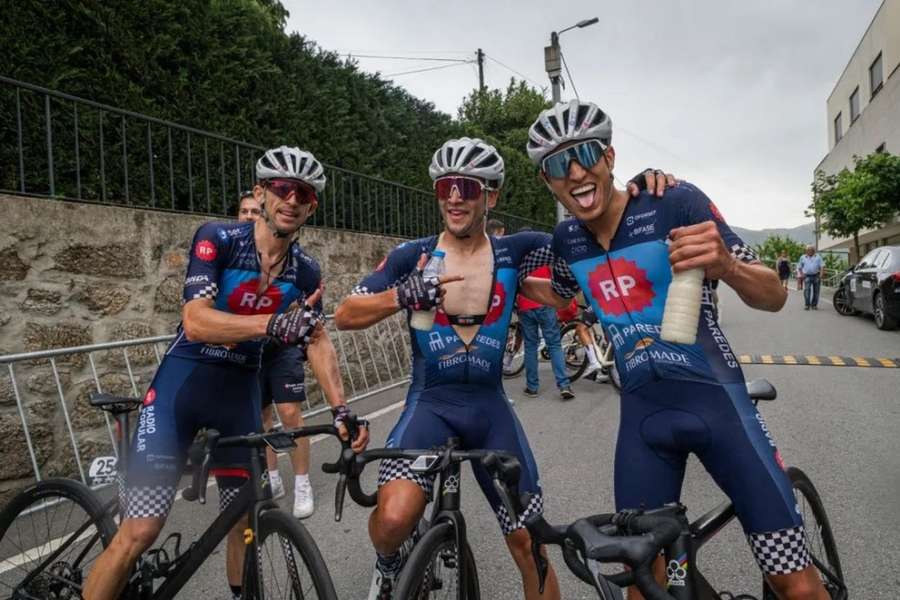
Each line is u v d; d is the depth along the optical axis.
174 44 5.85
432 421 2.01
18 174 4.65
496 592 2.51
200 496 1.76
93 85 5.16
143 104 5.53
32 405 3.86
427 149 11.12
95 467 2.19
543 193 18.19
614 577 1.18
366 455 1.64
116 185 5.33
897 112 19.97
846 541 2.81
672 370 1.80
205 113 6.20
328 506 3.50
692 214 1.80
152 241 4.74
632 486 1.85
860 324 11.37
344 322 1.99
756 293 1.64
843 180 18.58
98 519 2.20
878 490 3.38
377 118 9.55
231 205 6.49
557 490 3.58
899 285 9.93
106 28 5.26
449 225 2.04
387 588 1.82
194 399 2.14
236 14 6.93
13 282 3.86
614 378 6.34
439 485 1.81
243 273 2.18
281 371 3.51
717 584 2.49
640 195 1.91
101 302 4.36
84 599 1.92
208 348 2.16
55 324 4.07
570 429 4.94
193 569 1.98
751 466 1.70
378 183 8.82
